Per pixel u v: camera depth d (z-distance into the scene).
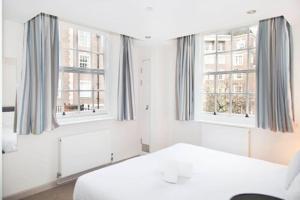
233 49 3.36
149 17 2.62
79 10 2.39
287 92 2.58
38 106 2.63
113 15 2.55
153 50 4.05
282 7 2.25
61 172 2.90
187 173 1.86
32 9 2.30
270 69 2.72
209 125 3.34
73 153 3.02
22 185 2.62
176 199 1.49
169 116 4.11
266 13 2.45
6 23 2.46
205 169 2.06
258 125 2.83
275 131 2.70
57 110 3.09
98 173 1.93
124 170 2.01
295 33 2.64
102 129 3.55
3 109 2.43
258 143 2.94
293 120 2.62
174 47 3.99
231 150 3.10
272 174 1.95
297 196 1.32
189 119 3.65
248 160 2.32
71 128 3.10
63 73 3.15
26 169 2.65
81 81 3.40
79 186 1.78
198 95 3.71
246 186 1.71
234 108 3.37
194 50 3.60
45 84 2.71
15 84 2.51
